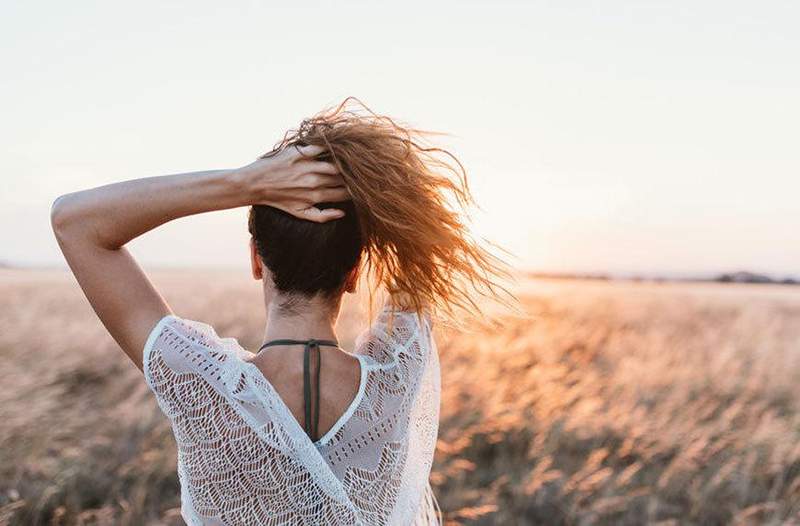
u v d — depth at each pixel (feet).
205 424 3.53
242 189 3.52
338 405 3.77
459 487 14.08
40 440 15.37
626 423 17.93
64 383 22.38
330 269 3.79
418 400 4.17
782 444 16.49
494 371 21.81
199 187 3.49
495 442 16.94
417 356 4.15
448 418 18.03
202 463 3.56
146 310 3.57
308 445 3.58
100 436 16.56
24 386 18.70
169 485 14.66
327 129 3.74
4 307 40.52
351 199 3.75
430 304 4.19
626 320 48.32
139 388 21.30
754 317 43.86
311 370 3.72
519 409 18.49
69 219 3.43
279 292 3.84
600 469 15.74
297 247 3.71
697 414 19.58
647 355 29.40
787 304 71.05
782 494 14.80
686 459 15.40
